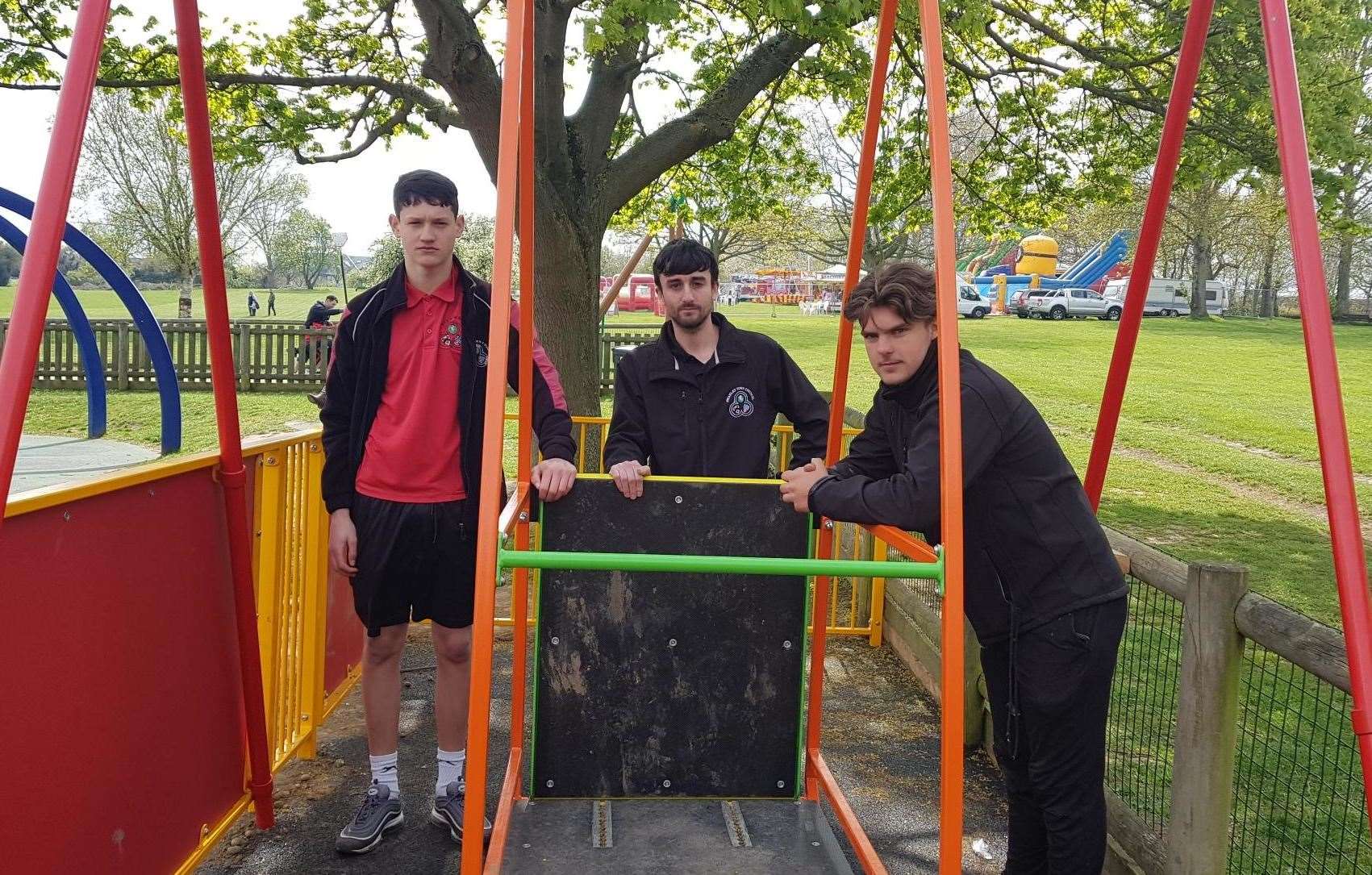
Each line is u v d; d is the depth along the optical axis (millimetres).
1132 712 3828
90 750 2047
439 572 2820
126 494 2174
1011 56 9328
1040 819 2430
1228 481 11180
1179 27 8336
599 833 2527
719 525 2650
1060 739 2211
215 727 2650
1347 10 8188
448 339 2801
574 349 6844
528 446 2637
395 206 2752
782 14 5363
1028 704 2221
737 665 2711
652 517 2629
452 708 2939
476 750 1687
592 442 6281
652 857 2422
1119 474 11336
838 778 3643
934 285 1961
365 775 3453
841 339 2762
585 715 2682
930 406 2090
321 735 3797
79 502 1994
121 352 16500
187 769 2490
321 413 2902
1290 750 3859
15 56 8188
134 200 29109
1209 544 8180
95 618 2064
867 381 21250
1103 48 8852
